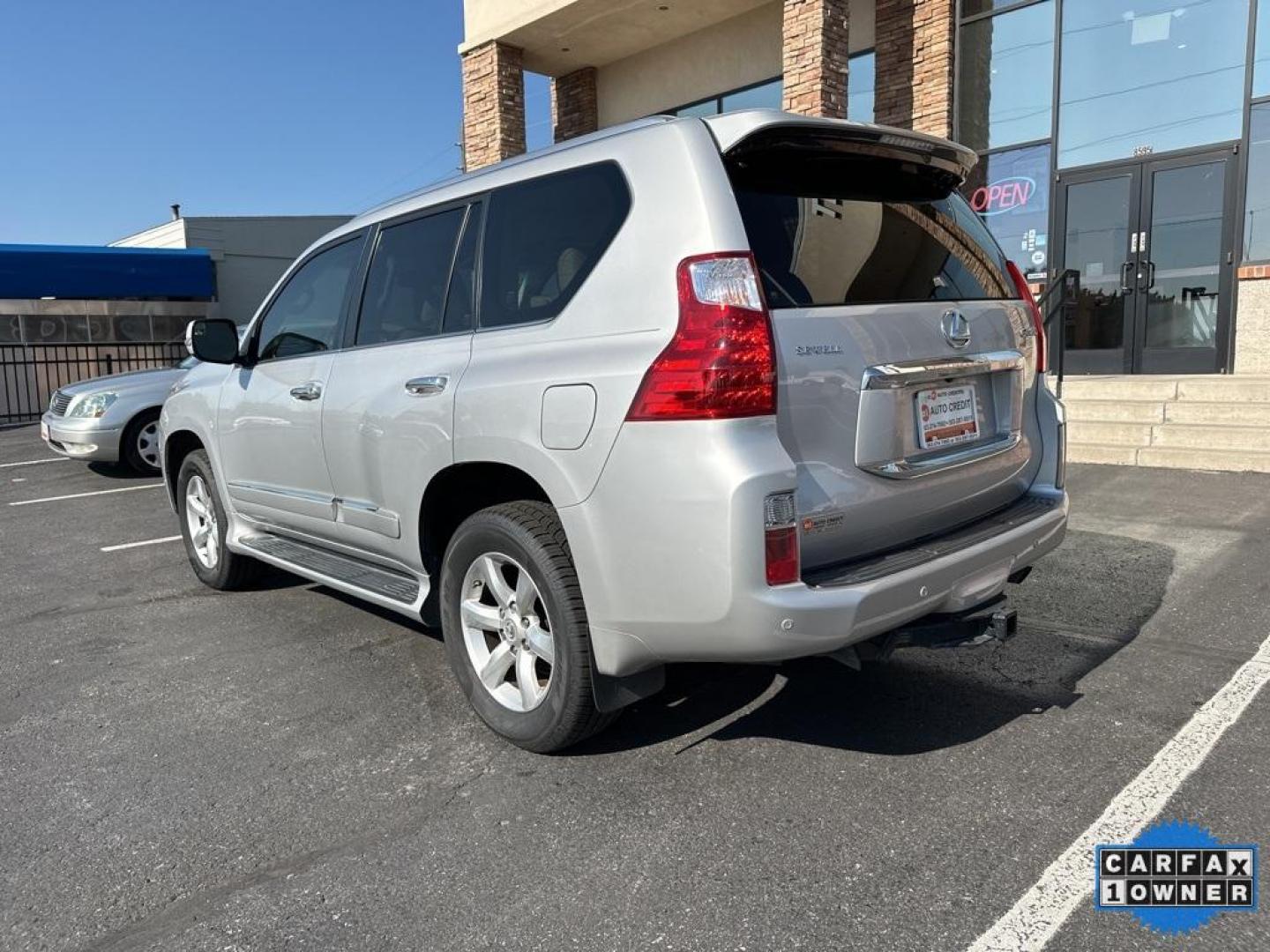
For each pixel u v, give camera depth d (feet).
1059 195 33.47
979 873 8.03
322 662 13.78
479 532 10.40
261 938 7.60
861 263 9.69
